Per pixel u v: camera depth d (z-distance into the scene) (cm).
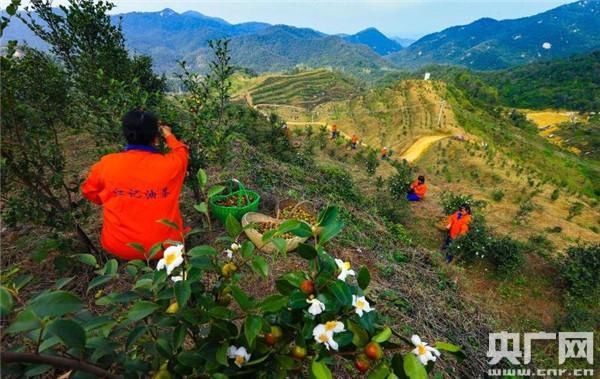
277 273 379
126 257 292
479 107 9088
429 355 138
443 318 436
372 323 141
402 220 977
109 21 573
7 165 262
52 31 526
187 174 406
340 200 773
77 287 306
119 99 363
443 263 647
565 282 720
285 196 612
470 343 415
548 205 2397
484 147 4544
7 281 142
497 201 2092
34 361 107
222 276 161
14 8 250
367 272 149
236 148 792
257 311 140
